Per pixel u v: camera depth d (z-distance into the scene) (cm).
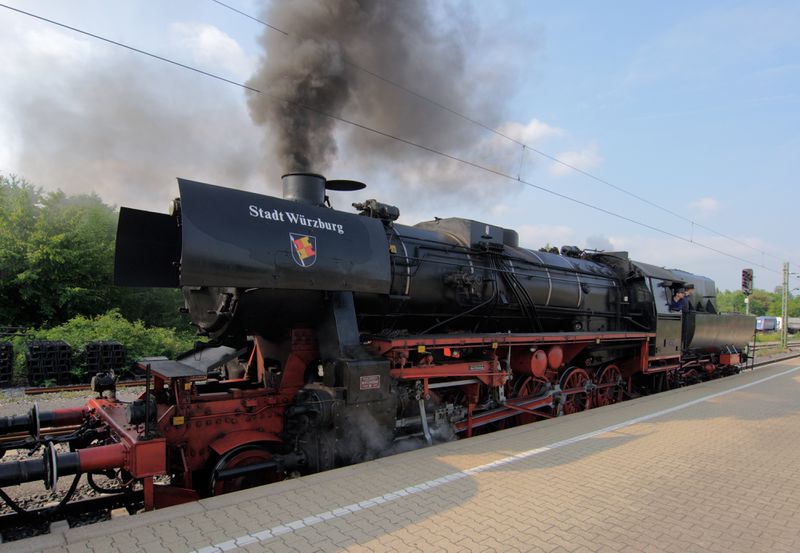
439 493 464
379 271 596
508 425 888
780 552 372
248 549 346
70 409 582
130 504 531
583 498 466
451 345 693
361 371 554
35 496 564
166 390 550
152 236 626
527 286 902
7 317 2203
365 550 351
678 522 420
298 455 535
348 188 733
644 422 803
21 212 2325
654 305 1201
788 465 592
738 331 1750
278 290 527
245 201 513
